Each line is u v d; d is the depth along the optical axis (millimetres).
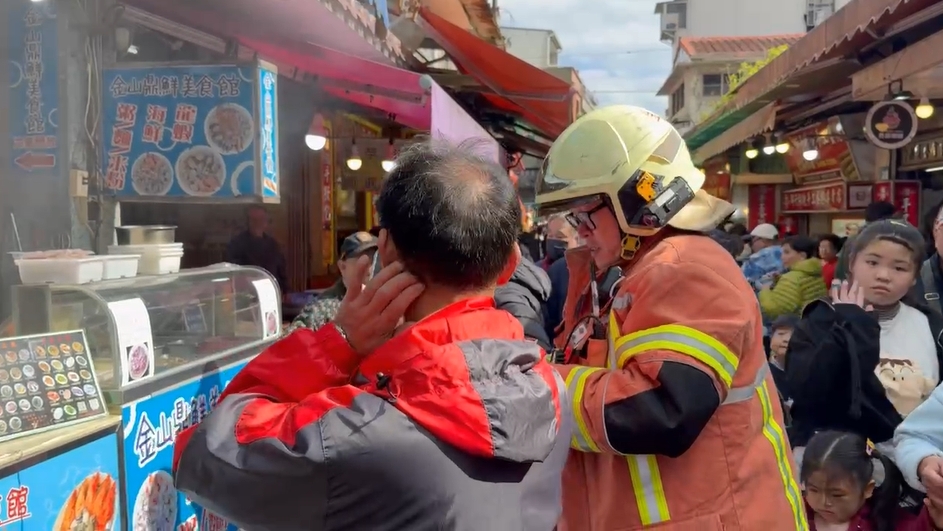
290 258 6949
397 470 1009
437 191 1144
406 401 1062
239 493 1054
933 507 1950
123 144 2748
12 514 1470
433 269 1161
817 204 10422
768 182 12586
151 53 3750
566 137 1786
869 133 5348
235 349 2467
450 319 1142
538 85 6719
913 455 1958
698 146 11484
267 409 1129
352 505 1014
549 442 1112
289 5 3174
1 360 1641
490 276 1188
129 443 1841
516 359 1144
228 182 2707
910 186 7648
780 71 5918
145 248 2361
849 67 5367
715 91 24656
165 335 2174
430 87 3957
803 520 1702
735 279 1572
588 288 1885
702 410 1420
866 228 2486
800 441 2400
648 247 1736
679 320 1486
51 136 2658
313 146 4848
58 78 2633
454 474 1035
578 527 1684
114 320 1848
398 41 5246
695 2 31672
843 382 2314
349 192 8383
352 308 1200
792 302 5500
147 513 1915
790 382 2426
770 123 6992
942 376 2400
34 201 2680
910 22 4105
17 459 1477
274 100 2854
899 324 2428
